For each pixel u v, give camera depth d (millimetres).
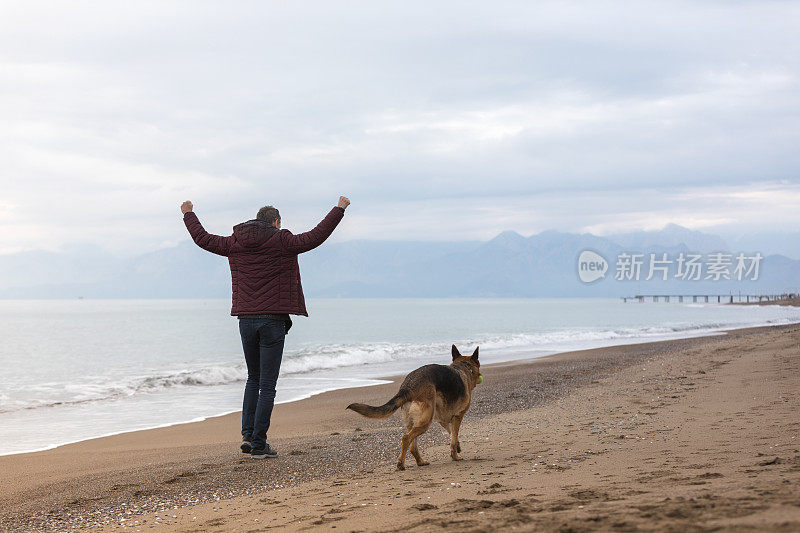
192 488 6227
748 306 172750
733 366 15594
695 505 3068
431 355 28766
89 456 8719
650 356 23703
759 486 3523
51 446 9750
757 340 25484
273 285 7262
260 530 3969
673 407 9398
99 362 27547
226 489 6078
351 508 4340
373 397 15047
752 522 2582
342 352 26344
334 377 20219
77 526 4973
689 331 45188
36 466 8055
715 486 3727
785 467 4297
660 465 5000
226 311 138875
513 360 24859
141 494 6125
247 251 7203
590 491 4012
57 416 13008
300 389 16969
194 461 7824
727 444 5809
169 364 26438
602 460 5594
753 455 5086
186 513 5008
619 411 9617
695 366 16828
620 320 77375
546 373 18891
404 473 5992
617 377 16094
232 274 7406
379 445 8391
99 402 15203
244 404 7789
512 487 4559
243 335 7469
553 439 7469
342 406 13523
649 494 3684
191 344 39844
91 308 186000
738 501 3062
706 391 11078
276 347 7438
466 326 63562
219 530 4156
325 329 57938
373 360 26422
